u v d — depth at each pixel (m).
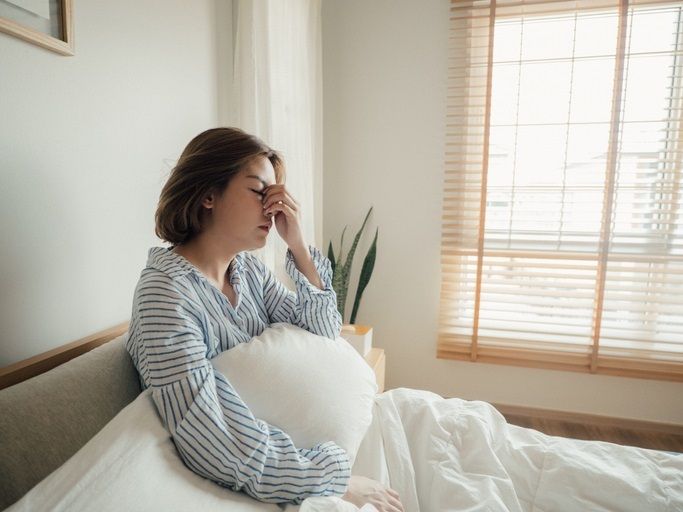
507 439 1.08
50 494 0.55
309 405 0.87
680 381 2.17
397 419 1.11
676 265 2.15
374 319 2.57
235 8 1.68
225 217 0.95
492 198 2.32
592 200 2.19
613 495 0.89
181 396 0.74
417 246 2.47
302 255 1.19
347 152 2.49
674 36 2.05
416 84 2.36
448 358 2.42
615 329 2.22
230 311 1.00
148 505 0.59
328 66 2.46
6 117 0.82
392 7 2.34
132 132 1.17
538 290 2.29
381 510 0.82
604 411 2.32
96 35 1.03
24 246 0.87
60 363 0.90
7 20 0.78
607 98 2.13
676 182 2.09
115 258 1.13
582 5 2.09
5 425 0.65
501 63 2.21
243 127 1.59
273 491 0.75
